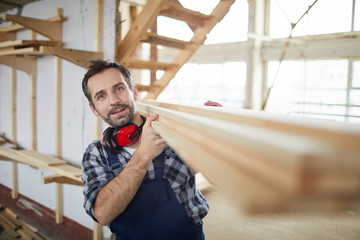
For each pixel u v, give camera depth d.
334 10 6.55
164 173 1.05
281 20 7.43
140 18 2.28
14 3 3.51
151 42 2.85
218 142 0.22
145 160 0.90
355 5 6.27
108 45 2.49
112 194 0.92
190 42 3.14
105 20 2.50
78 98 2.89
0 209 4.15
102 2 2.52
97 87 1.05
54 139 3.24
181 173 1.07
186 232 1.06
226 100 8.62
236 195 0.15
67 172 2.50
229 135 0.21
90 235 2.94
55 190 3.29
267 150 0.15
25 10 3.55
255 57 7.61
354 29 6.33
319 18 6.81
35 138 3.54
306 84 7.25
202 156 0.25
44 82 3.36
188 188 1.09
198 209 1.09
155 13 2.20
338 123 0.20
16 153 3.27
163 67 3.25
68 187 3.15
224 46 8.08
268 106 7.88
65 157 3.09
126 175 0.92
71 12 2.81
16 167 3.97
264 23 7.64
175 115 0.50
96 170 1.07
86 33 2.67
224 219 3.56
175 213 1.04
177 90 9.61
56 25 2.85
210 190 4.06
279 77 7.69
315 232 3.28
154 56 3.53
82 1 2.69
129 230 1.05
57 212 3.22
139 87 3.18
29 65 3.38
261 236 3.20
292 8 7.18
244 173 0.16
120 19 2.45
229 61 8.06
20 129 3.89
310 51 6.81
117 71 1.09
